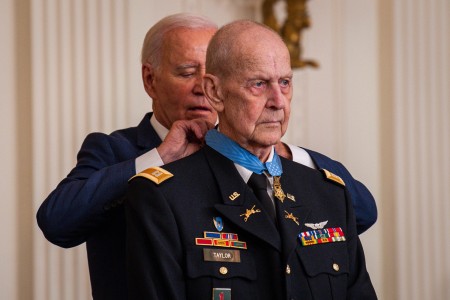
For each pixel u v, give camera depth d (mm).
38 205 6484
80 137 6590
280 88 3438
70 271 6508
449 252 7738
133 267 3363
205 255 3344
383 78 7793
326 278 3514
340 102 7656
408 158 7711
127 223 3482
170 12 7070
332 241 3594
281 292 3396
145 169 3613
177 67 4297
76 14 6641
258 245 3438
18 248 6547
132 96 6699
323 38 7645
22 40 6641
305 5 7043
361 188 4477
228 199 3467
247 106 3396
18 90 6621
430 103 7738
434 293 7711
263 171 3590
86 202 3924
